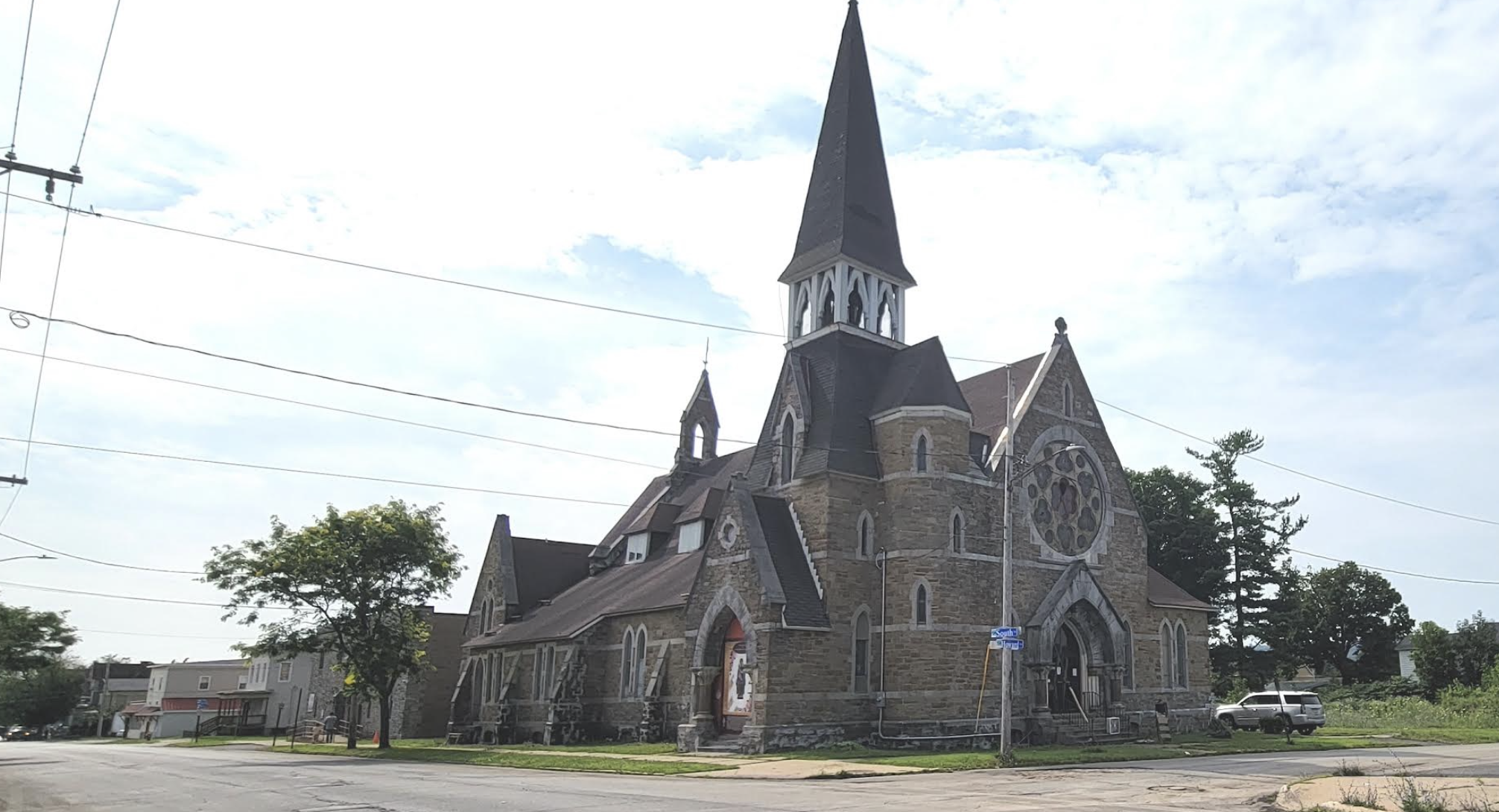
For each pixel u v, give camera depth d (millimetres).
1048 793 20406
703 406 61094
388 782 25031
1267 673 67938
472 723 54562
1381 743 37094
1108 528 42688
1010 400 31375
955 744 35062
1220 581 65688
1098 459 43219
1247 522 67000
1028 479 40031
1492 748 34156
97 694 139625
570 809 17641
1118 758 30094
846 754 32250
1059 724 37219
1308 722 44312
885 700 36062
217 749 54000
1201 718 44781
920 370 39281
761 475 42000
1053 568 39969
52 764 40062
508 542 58125
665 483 60469
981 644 36875
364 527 44531
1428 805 15500
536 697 48812
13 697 118688
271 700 91125
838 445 38406
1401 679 79125
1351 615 84812
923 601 36438
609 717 44625
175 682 113500
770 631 34469
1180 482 68750
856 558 37562
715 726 36500
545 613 53625
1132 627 42719
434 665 63750
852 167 46469
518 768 31438
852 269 44812
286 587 43625
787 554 37219
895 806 17750
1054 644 38969
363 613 44469
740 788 22125
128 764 38562
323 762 36438
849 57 48781
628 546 55094
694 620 37906
